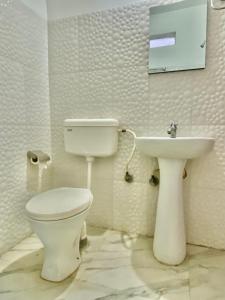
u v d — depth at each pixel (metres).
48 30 1.67
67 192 1.27
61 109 1.71
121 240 1.50
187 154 1.13
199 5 1.29
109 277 1.13
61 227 1.01
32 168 1.56
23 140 1.48
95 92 1.59
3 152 1.32
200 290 1.04
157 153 1.17
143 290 1.04
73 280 1.11
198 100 1.34
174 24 1.36
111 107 1.56
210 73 1.31
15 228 1.43
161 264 1.24
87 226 1.71
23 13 1.44
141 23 1.43
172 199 1.25
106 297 1.00
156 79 1.43
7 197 1.36
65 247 1.11
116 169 1.60
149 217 1.54
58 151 1.76
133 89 1.49
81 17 1.57
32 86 1.54
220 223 1.38
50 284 1.08
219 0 1.23
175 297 1.00
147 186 1.53
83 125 1.48
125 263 1.25
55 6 1.63
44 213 0.98
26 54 1.48
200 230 1.43
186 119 1.38
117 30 1.49
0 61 1.27
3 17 1.28
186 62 1.35
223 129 1.31
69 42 1.63
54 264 1.10
